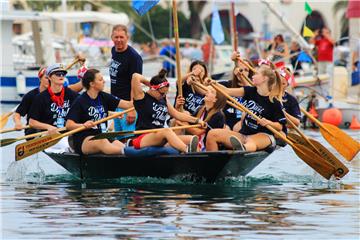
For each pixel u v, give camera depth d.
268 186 46.84
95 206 40.25
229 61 131.75
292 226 36.56
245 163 47.22
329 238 34.66
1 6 109.62
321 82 98.12
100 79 47.88
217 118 48.62
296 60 102.94
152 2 54.09
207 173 46.38
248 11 180.88
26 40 132.38
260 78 47.94
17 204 40.84
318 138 73.94
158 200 41.75
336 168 49.22
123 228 35.75
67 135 47.72
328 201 42.31
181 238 34.22
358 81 95.62
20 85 107.81
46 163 55.97
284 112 48.50
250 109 48.44
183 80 51.59
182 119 48.12
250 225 36.53
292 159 59.06
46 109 50.47
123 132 46.41
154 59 119.94
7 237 34.44
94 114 48.06
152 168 46.88
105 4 158.62
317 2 172.38
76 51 127.94
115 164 47.25
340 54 106.12
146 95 47.47
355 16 96.50
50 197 42.66
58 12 129.88
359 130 85.12
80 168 48.59
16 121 51.38
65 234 34.81
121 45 51.41
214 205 40.69
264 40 149.88
